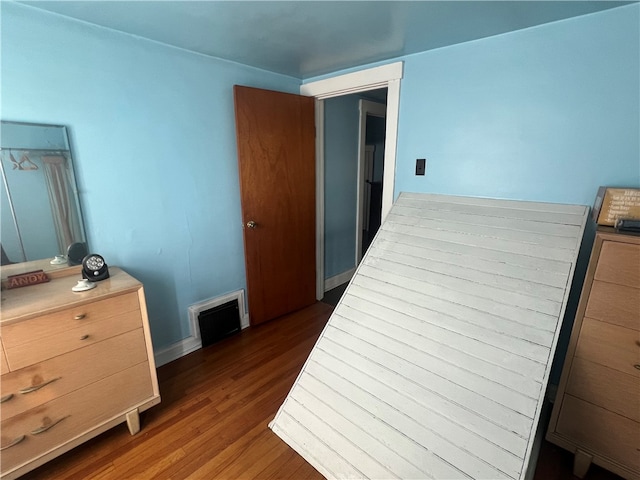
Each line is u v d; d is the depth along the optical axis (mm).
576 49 1469
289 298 2906
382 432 1358
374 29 1620
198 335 2352
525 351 1302
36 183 1549
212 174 2279
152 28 1652
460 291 1578
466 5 1350
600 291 1250
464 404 1286
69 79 1578
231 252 2527
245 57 2127
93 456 1491
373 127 5207
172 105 1984
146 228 1992
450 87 1887
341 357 1656
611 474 1404
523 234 1604
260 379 2047
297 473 1418
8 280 1478
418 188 2137
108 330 1473
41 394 1314
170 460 1479
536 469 1420
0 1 1351
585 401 1335
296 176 2695
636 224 1239
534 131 1640
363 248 4715
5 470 1263
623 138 1421
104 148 1744
